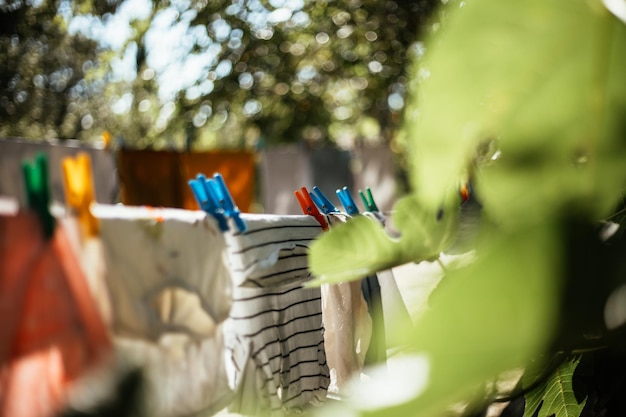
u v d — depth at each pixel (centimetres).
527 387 40
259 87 859
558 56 17
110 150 369
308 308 178
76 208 119
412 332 15
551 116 17
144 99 841
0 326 100
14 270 102
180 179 400
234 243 151
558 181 18
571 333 17
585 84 17
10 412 98
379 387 14
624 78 17
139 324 132
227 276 150
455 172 17
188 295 143
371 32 746
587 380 68
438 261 25
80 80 919
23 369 100
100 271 123
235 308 155
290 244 164
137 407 15
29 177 106
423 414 14
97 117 955
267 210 489
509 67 16
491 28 16
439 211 24
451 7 16
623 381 55
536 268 17
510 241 17
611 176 18
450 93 16
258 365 155
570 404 66
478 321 15
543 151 17
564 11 16
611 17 17
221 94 816
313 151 516
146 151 385
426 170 17
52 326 105
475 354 15
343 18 762
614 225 21
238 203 441
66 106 923
